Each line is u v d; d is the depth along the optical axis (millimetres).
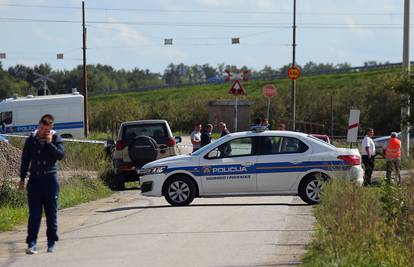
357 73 175375
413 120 46812
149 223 29984
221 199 40906
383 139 75625
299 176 36562
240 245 24000
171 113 124375
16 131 92938
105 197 44094
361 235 20344
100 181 47625
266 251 22781
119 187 49688
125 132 49719
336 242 20266
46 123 23141
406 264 18938
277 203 37938
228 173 36844
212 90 182125
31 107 93312
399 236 21172
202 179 36906
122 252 23266
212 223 29453
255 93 169750
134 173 49125
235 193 36875
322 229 22703
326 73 185750
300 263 20500
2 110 93062
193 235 26328
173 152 49562
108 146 56875
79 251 23750
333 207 24422
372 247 19859
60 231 28469
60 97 93812
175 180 37031
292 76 85500
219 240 25062
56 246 24859
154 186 37188
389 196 24219
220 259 21609
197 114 122500
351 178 36188
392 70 174250
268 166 36719
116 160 49312
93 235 27141
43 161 23203
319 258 19625
